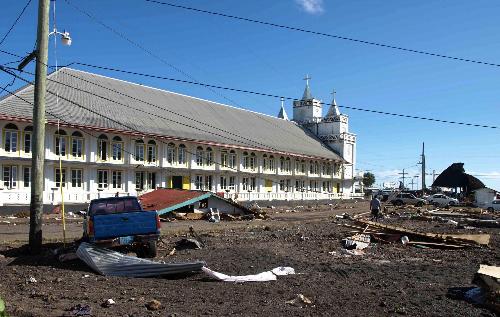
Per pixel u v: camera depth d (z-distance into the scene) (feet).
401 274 39.58
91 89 150.92
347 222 101.96
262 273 37.06
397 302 29.43
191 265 36.19
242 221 102.73
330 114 289.53
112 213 43.47
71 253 43.06
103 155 134.31
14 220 94.58
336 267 42.47
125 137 139.54
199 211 106.01
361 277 37.99
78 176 128.47
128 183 140.87
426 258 50.55
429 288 33.88
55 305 27.02
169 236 66.28
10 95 122.21
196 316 25.18
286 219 112.68
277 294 30.81
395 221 109.40
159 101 177.17
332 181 257.55
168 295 30.12
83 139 129.18
